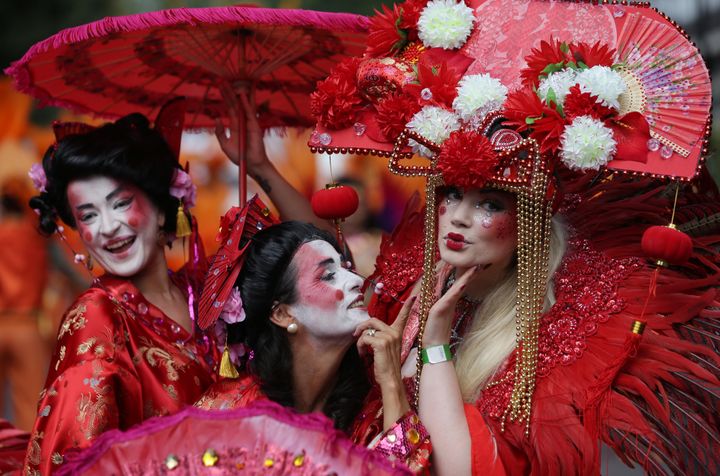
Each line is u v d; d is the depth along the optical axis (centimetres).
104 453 254
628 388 311
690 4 778
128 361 336
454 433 310
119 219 349
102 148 347
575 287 328
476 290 343
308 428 251
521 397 316
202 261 378
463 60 333
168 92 417
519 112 307
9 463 367
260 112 433
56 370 331
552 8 333
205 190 730
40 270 721
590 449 304
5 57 1189
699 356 315
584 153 298
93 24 343
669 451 308
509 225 318
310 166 704
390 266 368
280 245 321
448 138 315
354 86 337
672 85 309
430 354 318
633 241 333
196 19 336
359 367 334
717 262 329
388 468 247
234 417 254
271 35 383
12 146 729
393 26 339
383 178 690
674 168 302
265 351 323
